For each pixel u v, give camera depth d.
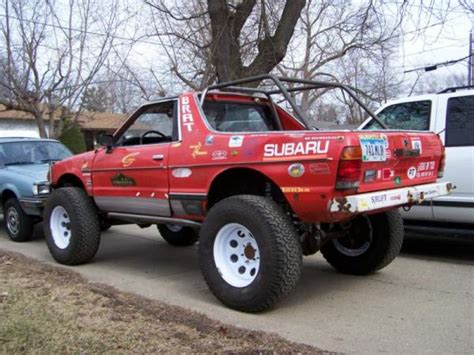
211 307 5.00
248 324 4.52
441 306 4.96
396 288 5.58
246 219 4.65
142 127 6.19
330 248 6.23
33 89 19.80
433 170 5.43
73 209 6.58
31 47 18.91
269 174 4.67
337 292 5.45
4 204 8.82
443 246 7.79
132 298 5.10
